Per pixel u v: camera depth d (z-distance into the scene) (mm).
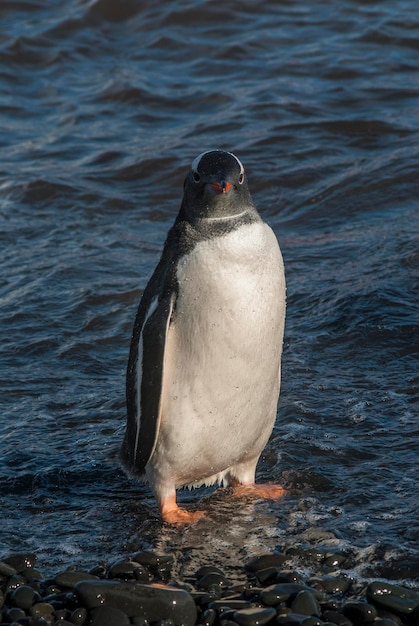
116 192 22375
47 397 14477
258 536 10844
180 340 10555
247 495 11672
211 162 10578
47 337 16297
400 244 18891
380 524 10852
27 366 15469
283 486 11906
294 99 26750
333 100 26609
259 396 10961
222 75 28844
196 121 26047
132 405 10984
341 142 24203
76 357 15734
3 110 27344
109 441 13188
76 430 13531
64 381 14977
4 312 17141
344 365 14891
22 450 13008
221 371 10562
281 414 13461
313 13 32438
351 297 16812
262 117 25812
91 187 22516
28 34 31250
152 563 10289
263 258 10461
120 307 17281
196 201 10578
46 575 10188
